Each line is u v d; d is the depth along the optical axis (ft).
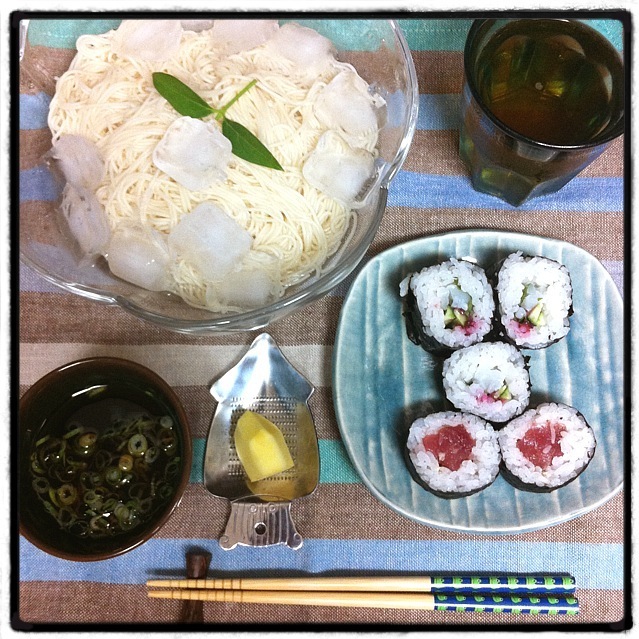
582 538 1.31
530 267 1.35
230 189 1.26
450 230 1.40
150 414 1.26
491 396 1.34
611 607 1.29
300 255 1.29
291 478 1.31
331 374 1.33
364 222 1.25
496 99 1.28
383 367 1.34
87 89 1.29
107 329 1.35
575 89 1.25
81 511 1.22
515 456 1.31
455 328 1.35
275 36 1.29
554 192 1.38
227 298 1.22
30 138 1.25
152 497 1.23
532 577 1.29
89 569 1.29
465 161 1.38
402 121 1.25
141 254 1.18
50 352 1.35
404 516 1.28
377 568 1.31
